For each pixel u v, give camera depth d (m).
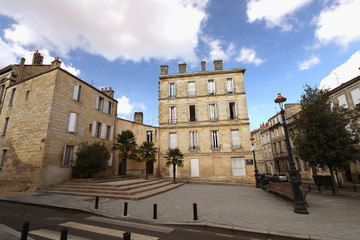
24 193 11.34
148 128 22.19
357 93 18.91
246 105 20.48
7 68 18.08
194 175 19.50
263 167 40.03
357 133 12.58
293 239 4.52
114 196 9.69
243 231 4.96
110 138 19.56
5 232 4.69
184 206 7.94
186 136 20.55
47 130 12.87
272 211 6.97
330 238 4.33
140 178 17.91
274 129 34.44
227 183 17.09
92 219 6.23
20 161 13.36
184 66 23.09
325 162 12.27
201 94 21.53
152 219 6.10
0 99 17.27
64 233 2.89
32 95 14.71
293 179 7.01
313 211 6.98
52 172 12.84
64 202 8.55
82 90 16.47
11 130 15.01
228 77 21.59
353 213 6.61
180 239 4.61
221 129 20.20
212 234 5.01
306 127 12.72
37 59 19.55
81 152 14.36
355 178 19.34
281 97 7.85
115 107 20.94
